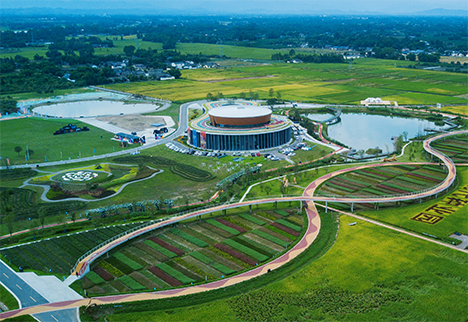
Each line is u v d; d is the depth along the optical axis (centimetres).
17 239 16338
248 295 12388
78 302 12412
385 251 14325
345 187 19975
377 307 11750
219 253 14788
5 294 12900
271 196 19212
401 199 17788
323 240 15288
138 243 15725
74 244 15750
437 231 15550
